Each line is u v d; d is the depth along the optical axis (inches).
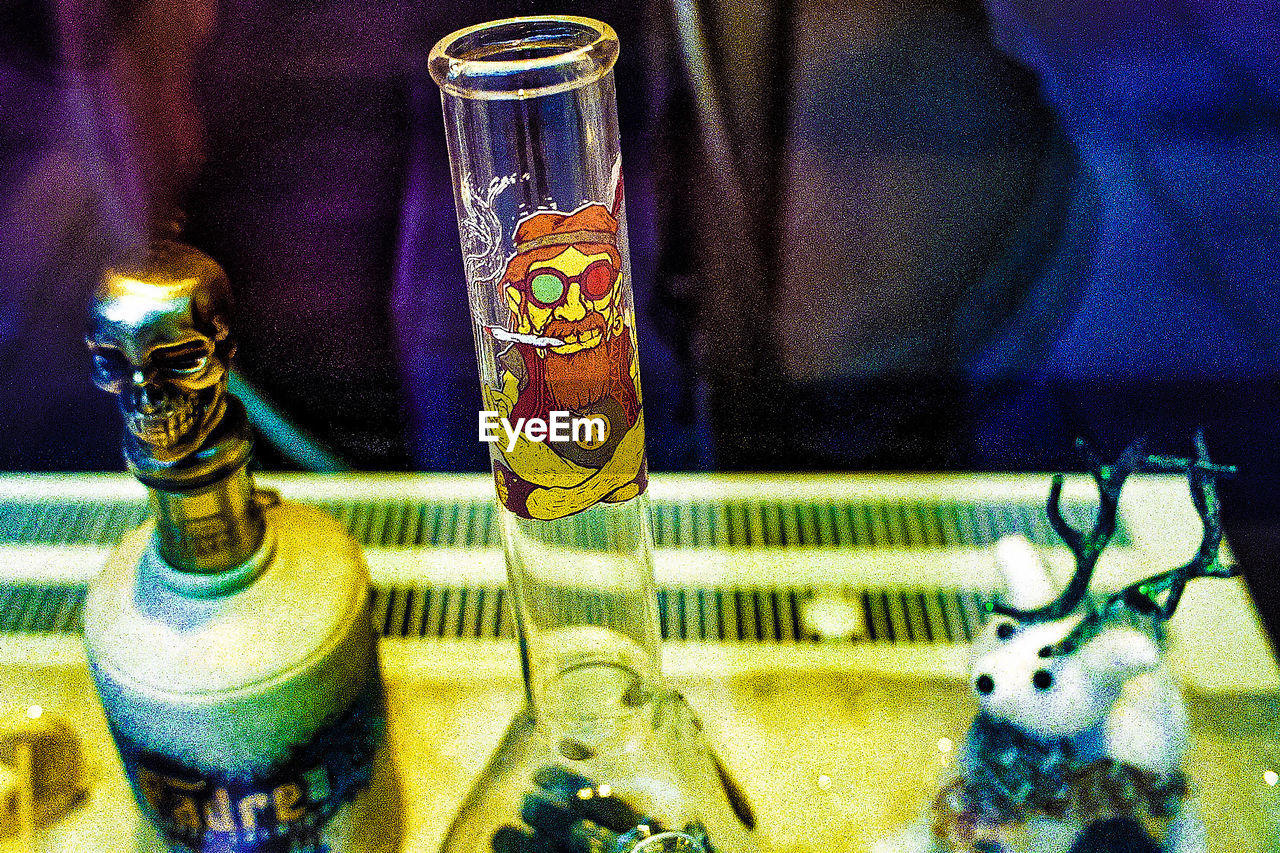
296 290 31.8
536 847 22.4
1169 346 34.4
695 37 33.0
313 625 20.7
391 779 23.3
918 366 32.4
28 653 25.4
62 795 23.3
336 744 21.5
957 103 35.4
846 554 27.1
